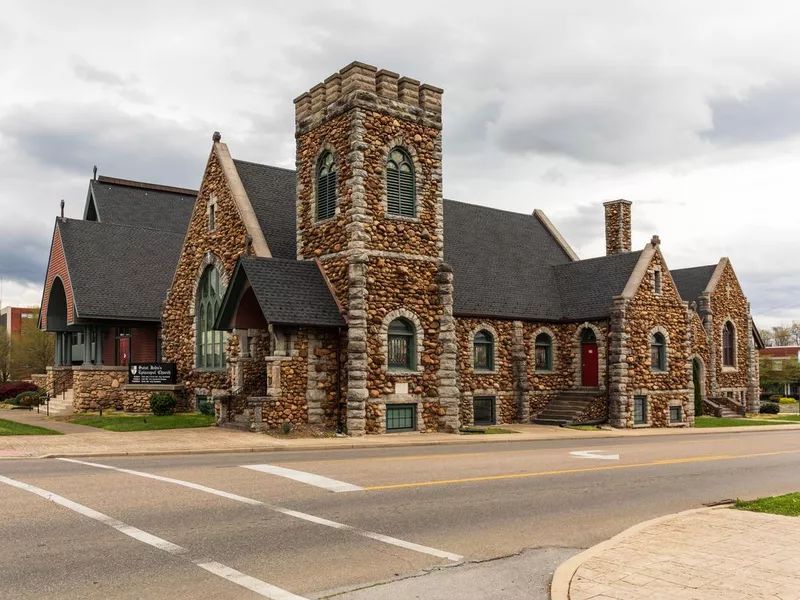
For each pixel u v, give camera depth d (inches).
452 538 383.2
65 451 706.2
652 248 1318.9
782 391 2751.0
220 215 1155.3
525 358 1291.8
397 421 995.9
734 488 569.6
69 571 306.5
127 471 567.8
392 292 998.4
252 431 916.0
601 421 1253.7
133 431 932.6
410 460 673.0
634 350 1259.2
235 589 289.1
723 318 1747.0
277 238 1123.9
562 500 497.7
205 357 1190.9
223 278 1131.3
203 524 390.6
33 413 1273.4
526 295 1338.6
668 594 282.0
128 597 277.1
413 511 442.3
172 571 309.6
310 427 944.9
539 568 332.8
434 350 1036.5
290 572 314.0
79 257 1368.1
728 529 398.0
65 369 1428.4
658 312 1306.6
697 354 1620.3
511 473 604.1
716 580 301.0
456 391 1039.0
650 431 1191.6
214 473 559.8
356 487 510.9
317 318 949.8
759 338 1915.6
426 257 1041.5
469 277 1288.1
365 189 983.6
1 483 500.1
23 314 3095.5
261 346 1047.6
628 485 568.4
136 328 1384.1
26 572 304.2
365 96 993.5
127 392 1219.2
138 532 370.0
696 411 1553.9
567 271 1438.2
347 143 1000.9
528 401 1282.0
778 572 313.0
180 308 1254.9
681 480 601.9
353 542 366.3
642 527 403.2
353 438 908.0
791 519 425.7
